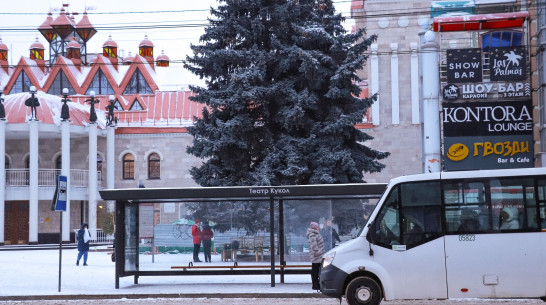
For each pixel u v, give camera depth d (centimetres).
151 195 2078
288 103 3234
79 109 5950
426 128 4038
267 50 3356
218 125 3147
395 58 5294
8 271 2948
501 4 4231
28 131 5547
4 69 7425
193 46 3281
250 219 2212
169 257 2223
